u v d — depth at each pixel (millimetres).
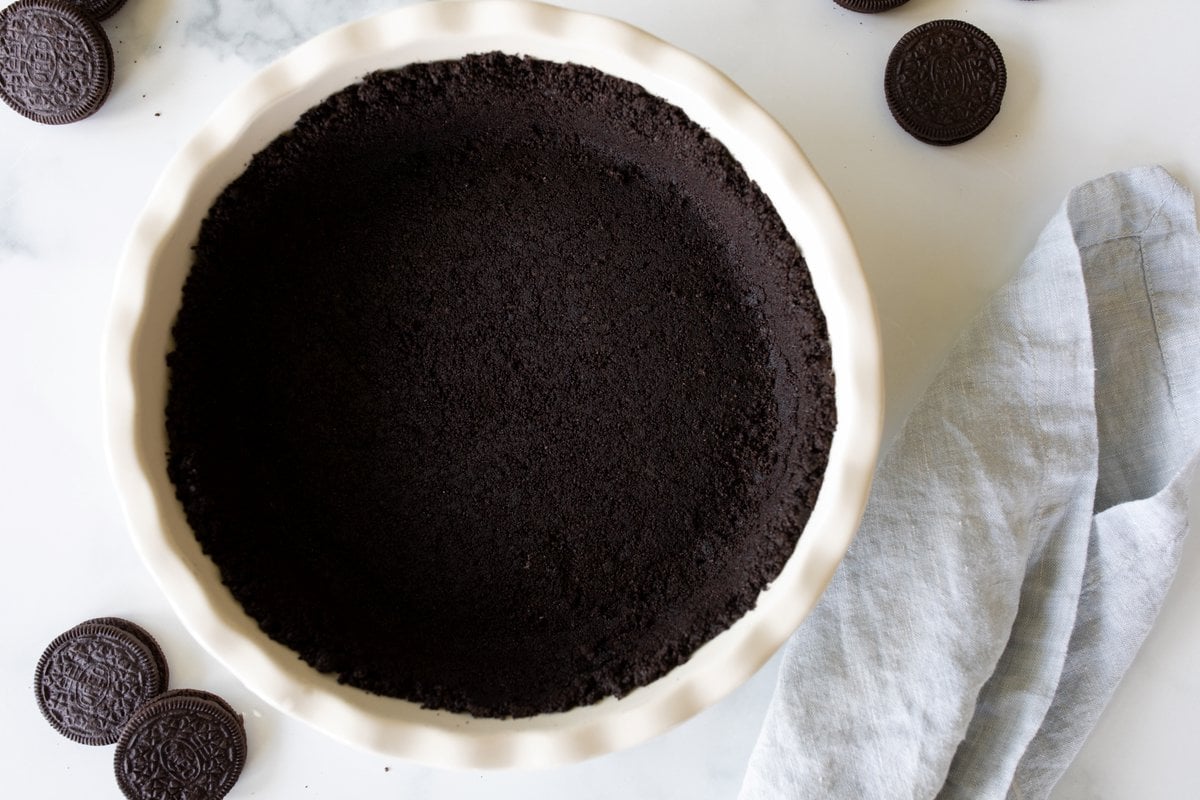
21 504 637
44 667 630
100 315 637
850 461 575
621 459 626
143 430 577
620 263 629
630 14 637
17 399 635
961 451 616
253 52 636
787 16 640
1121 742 648
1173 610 649
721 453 625
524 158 630
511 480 625
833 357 590
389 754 573
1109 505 637
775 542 593
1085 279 638
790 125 641
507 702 592
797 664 617
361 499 621
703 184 614
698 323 628
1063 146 644
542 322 628
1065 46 644
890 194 643
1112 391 638
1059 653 618
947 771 611
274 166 599
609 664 601
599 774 642
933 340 644
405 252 627
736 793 642
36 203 635
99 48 624
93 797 641
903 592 612
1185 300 631
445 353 626
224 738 630
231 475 609
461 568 620
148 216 576
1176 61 644
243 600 588
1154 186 626
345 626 606
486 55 587
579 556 622
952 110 634
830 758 608
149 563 571
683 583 618
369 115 601
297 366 622
